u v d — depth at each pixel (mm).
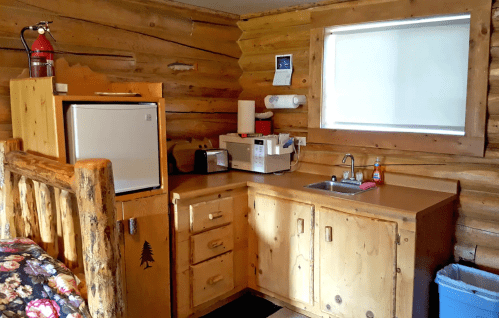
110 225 1618
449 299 2451
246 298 3236
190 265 2850
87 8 2826
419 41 2861
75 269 2059
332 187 3133
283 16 3535
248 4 3424
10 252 1922
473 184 2707
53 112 2104
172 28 3348
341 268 2639
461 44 2689
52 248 2146
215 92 3754
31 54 2447
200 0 3285
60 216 2121
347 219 2572
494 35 2545
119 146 2354
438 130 2840
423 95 2879
